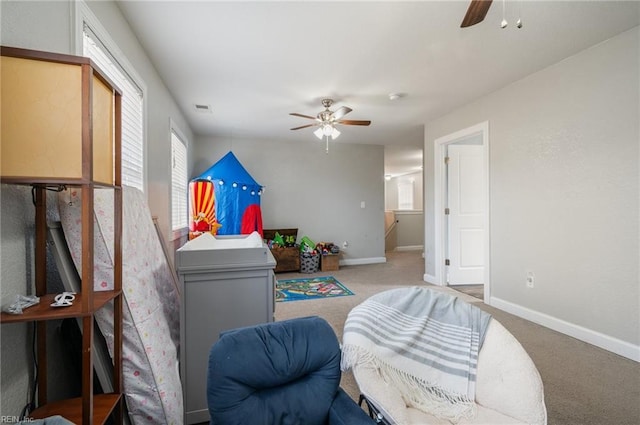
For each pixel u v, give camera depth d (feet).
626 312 7.04
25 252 3.32
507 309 10.14
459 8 6.04
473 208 13.97
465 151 13.83
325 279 15.17
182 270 5.01
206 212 12.14
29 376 3.34
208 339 5.17
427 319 4.30
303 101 11.29
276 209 18.17
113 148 3.63
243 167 16.22
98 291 3.81
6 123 2.60
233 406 3.09
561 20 6.49
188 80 9.36
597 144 7.56
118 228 3.78
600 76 7.47
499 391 3.65
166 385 4.26
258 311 5.38
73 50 4.14
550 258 8.74
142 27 6.58
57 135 2.73
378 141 18.74
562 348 7.46
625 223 7.06
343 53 7.83
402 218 26.61
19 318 2.75
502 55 8.00
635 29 6.81
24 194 3.32
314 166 18.80
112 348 3.91
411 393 3.67
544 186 8.87
